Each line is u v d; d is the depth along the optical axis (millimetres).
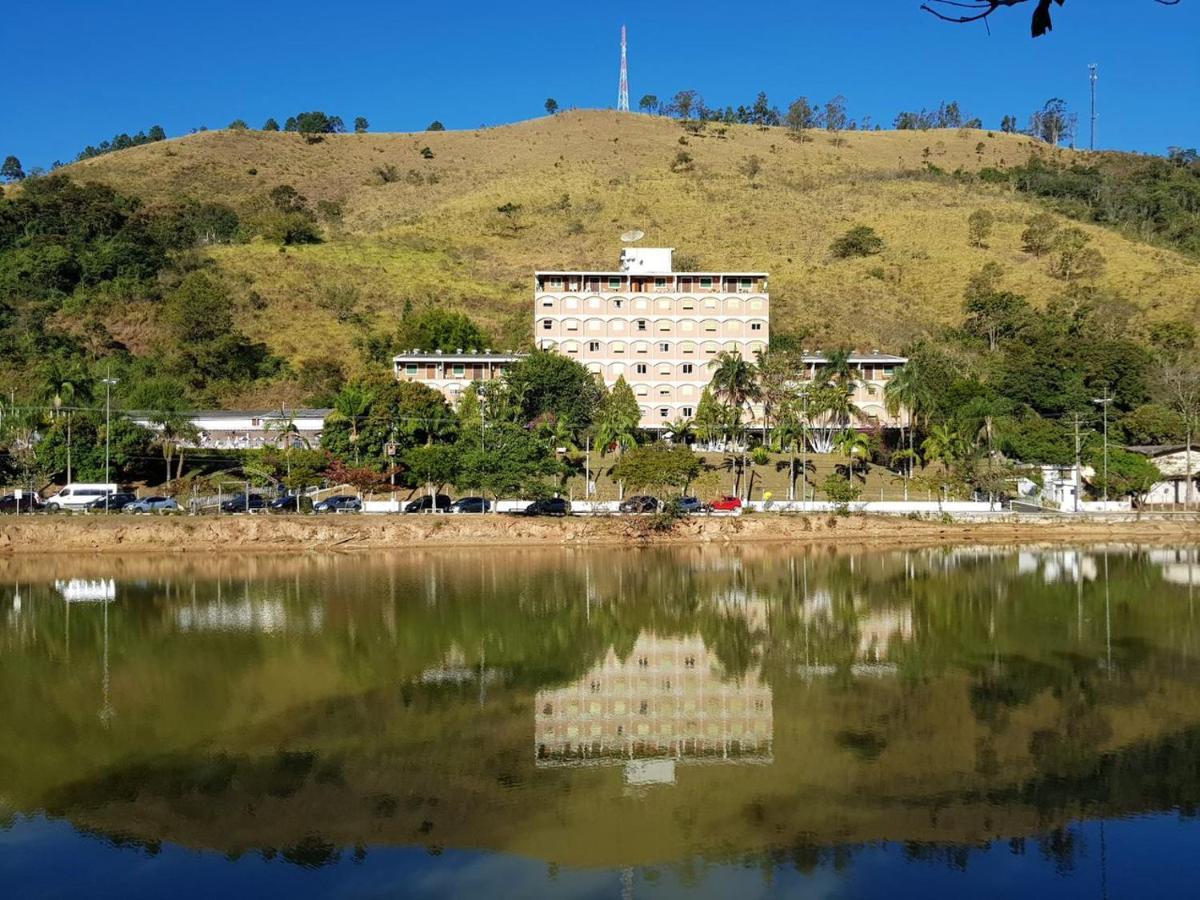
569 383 131625
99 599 74938
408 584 81375
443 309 179875
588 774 37125
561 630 63156
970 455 120625
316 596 75812
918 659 54750
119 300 181375
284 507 113125
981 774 36812
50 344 160750
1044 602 71688
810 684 49719
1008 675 51062
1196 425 139375
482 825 32781
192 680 50969
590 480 122500
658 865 29484
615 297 150875
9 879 29406
